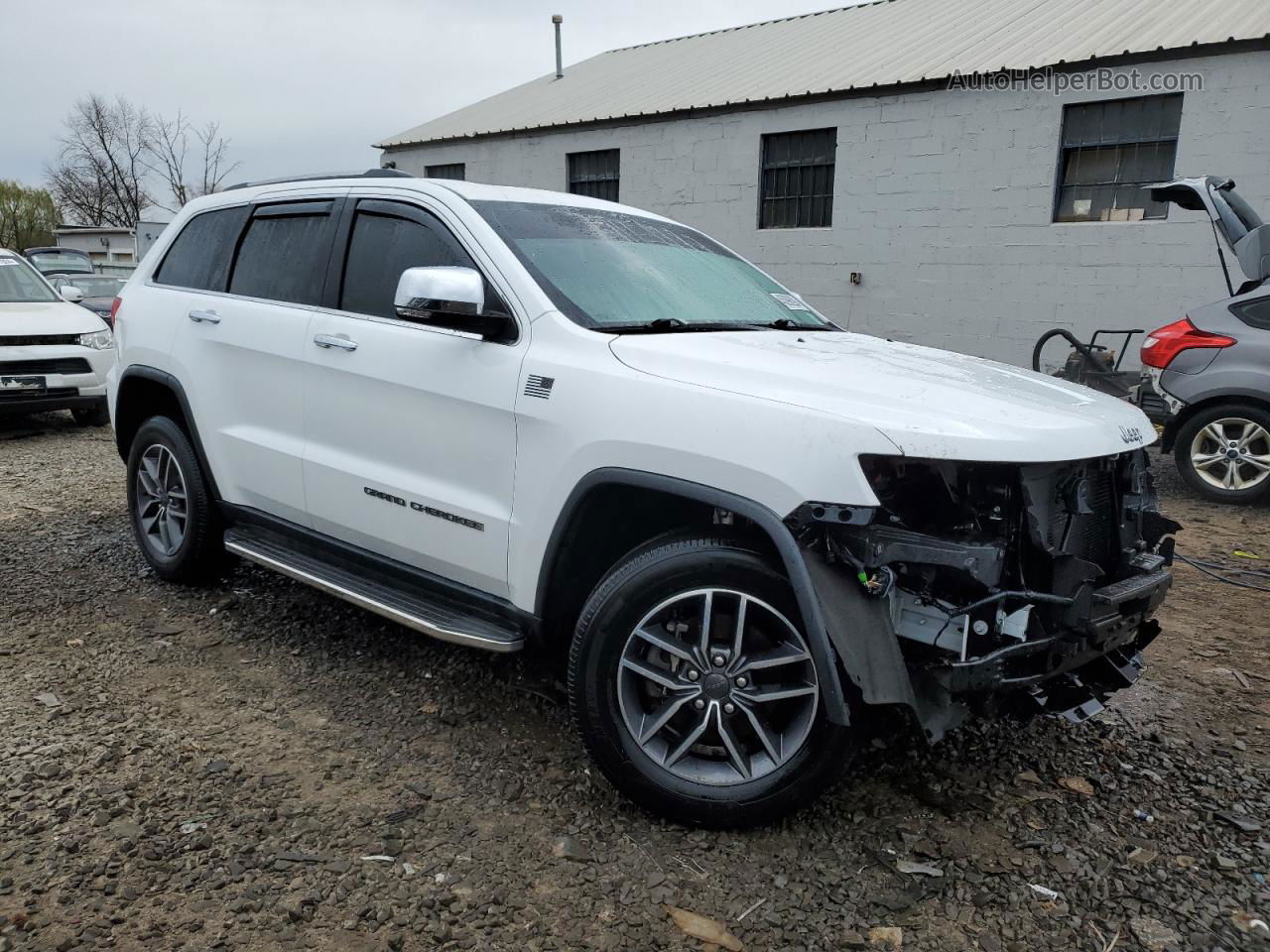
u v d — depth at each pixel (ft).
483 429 10.41
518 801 9.53
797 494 8.14
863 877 8.49
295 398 12.66
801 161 46.73
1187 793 10.00
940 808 9.59
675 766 9.07
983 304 41.63
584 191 56.13
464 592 10.94
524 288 10.51
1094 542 9.52
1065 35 41.93
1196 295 36.55
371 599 11.48
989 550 8.14
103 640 13.34
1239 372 22.72
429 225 11.67
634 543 10.25
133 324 15.58
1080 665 9.29
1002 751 10.78
